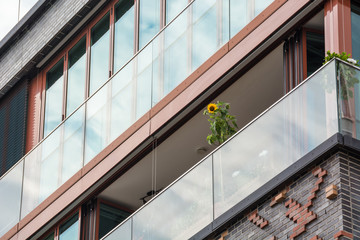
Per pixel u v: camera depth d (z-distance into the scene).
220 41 19.66
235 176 17.38
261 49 18.84
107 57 23.30
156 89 20.86
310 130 16.28
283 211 16.19
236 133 17.61
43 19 25.17
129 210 22.41
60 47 24.83
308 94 16.52
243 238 16.70
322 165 15.78
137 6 22.84
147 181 21.75
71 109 23.92
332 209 15.36
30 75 25.80
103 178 21.62
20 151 25.17
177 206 18.36
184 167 21.48
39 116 24.92
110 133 21.66
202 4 20.30
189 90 20.05
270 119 17.06
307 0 17.92
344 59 16.84
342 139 15.55
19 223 23.33
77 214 22.31
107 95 22.05
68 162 22.50
